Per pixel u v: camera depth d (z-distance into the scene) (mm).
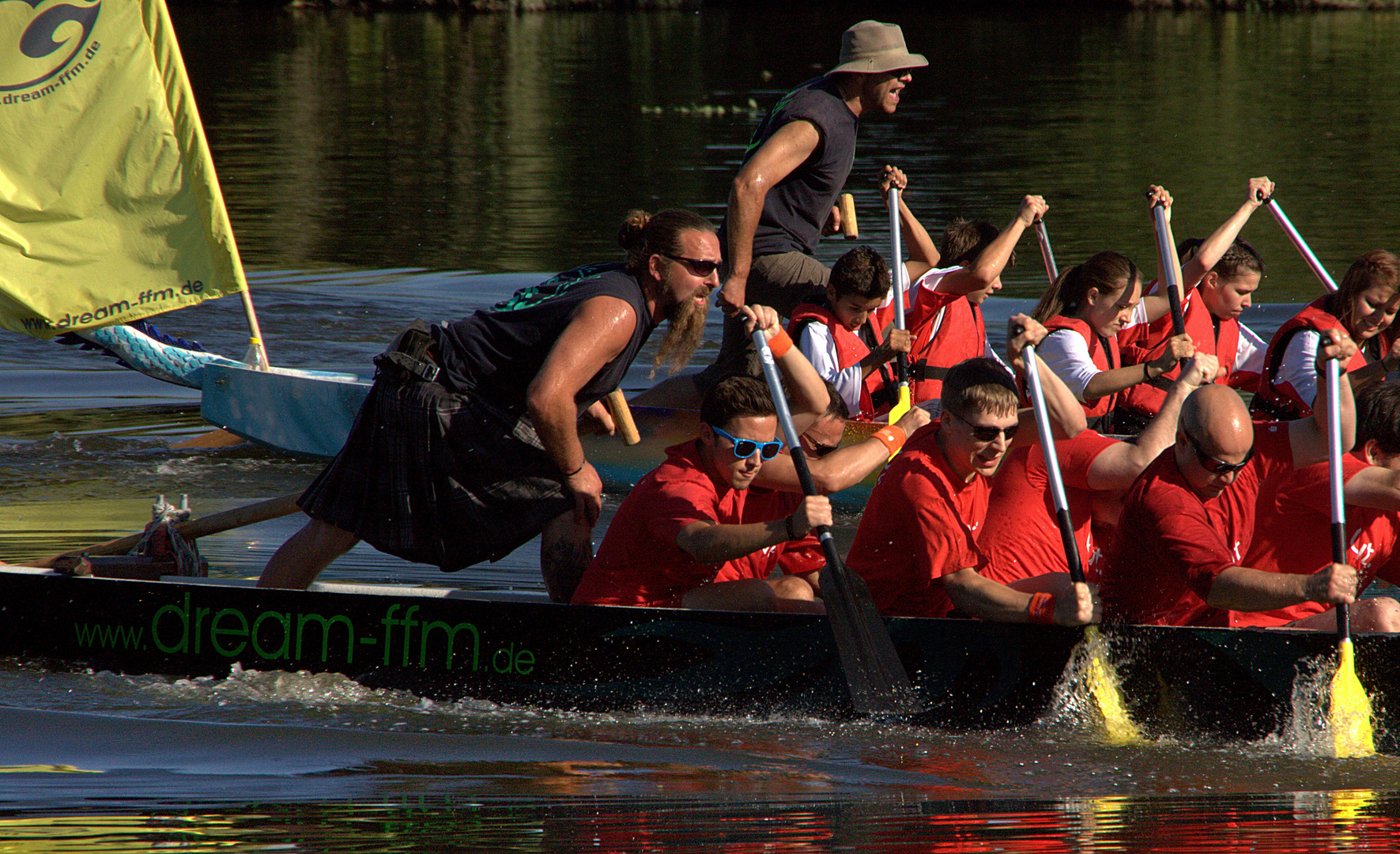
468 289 46938
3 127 27281
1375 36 138500
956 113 93062
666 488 16562
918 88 107188
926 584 16594
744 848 12680
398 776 14773
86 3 27359
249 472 28781
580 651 17031
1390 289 21234
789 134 26172
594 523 17797
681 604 17312
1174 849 12648
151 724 16359
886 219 57781
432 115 93188
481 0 174375
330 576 22078
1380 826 13297
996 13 172125
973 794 14320
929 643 16266
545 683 17156
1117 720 16078
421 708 17250
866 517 16641
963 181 67625
